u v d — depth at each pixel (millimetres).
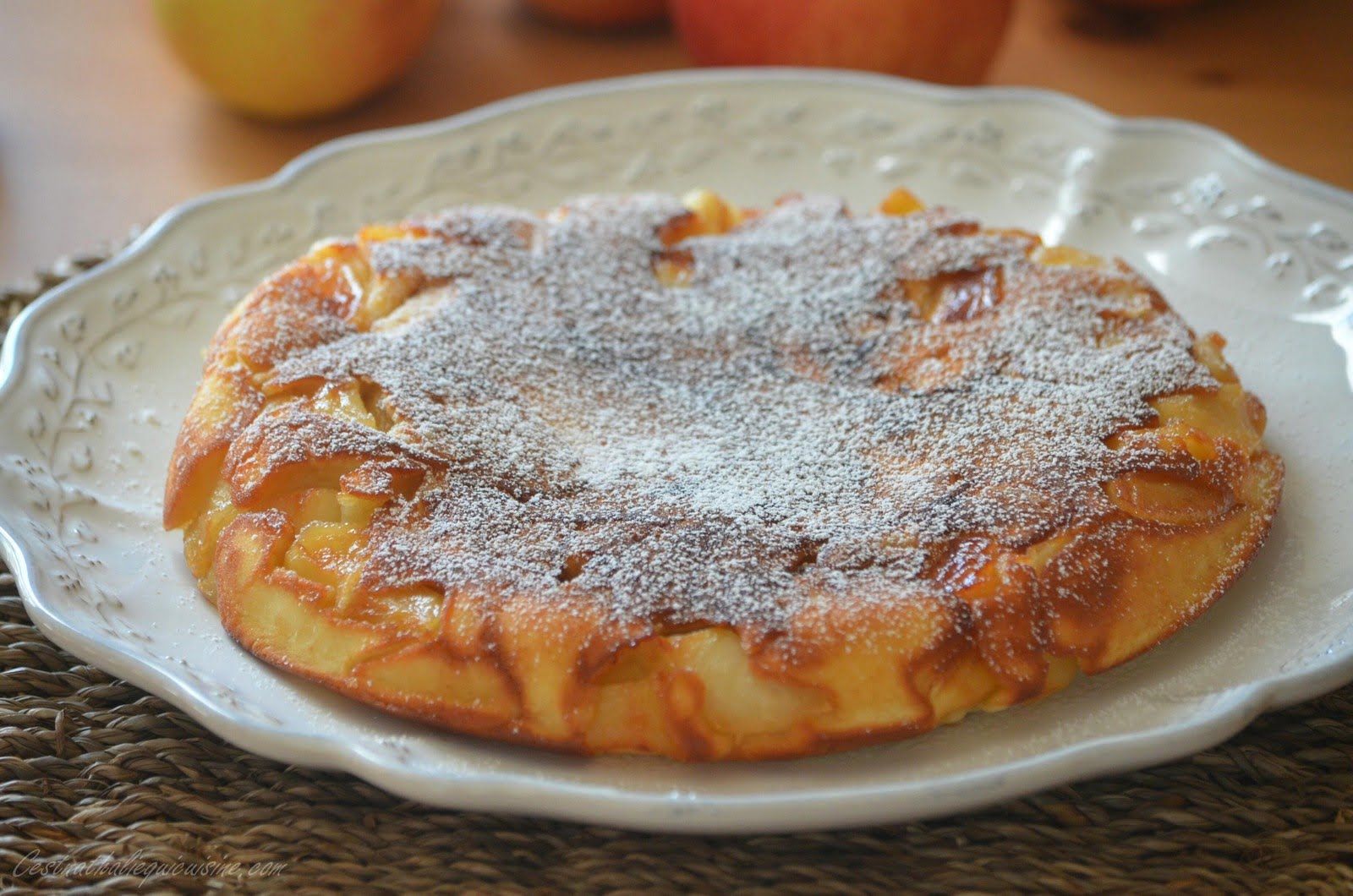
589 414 608
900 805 550
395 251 631
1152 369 611
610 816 549
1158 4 808
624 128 716
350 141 698
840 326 627
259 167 759
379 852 572
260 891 566
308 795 579
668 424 608
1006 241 642
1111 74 783
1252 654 592
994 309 627
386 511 588
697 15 760
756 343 625
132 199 748
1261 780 583
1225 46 797
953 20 742
